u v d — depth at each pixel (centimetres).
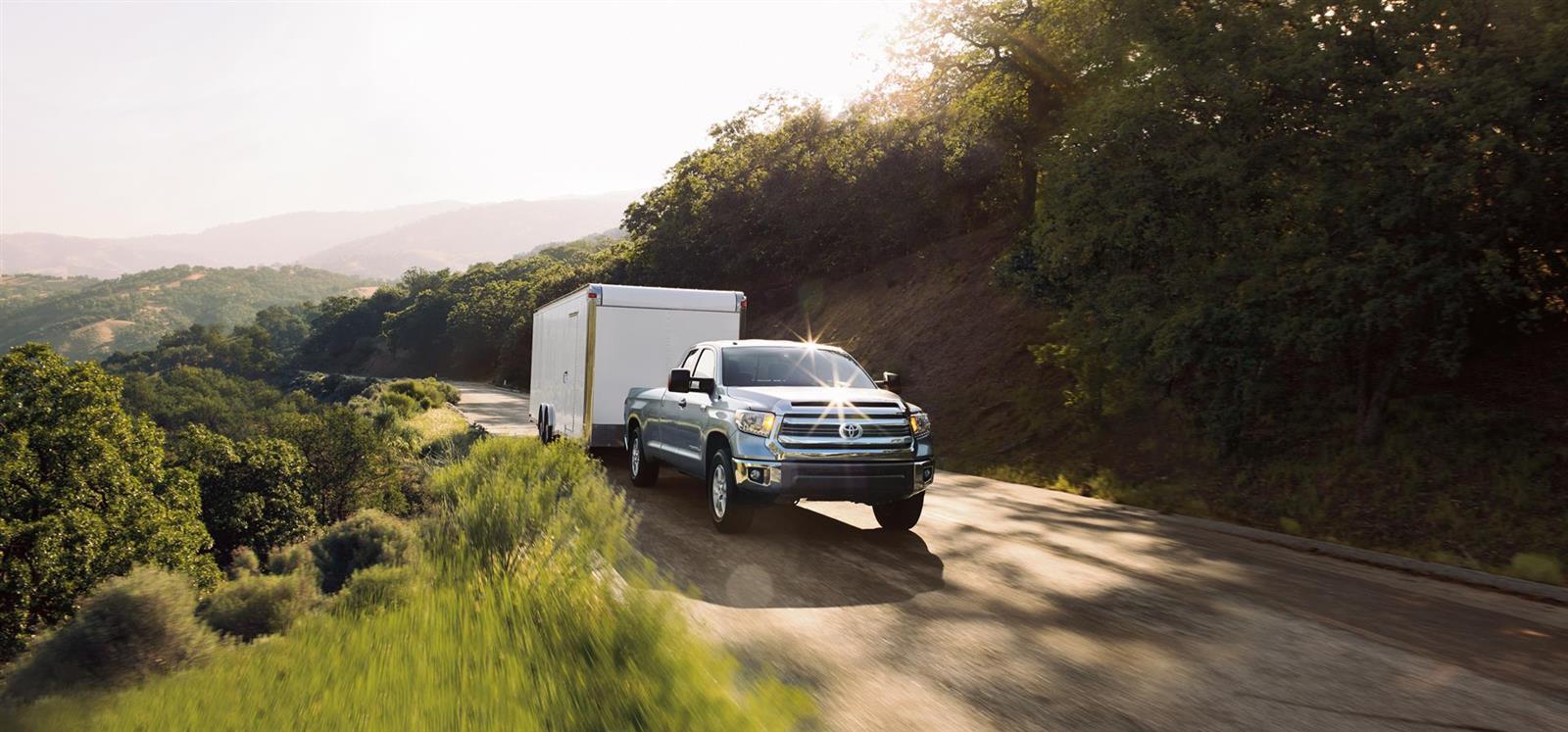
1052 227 1769
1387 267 1202
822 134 4641
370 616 517
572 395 1603
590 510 647
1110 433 1819
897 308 3388
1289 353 1627
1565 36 1079
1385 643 625
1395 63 1257
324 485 4759
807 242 4522
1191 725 453
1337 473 1317
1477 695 514
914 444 923
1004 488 1559
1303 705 489
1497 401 1293
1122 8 1559
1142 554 948
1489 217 1201
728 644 560
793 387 1005
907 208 3809
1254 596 763
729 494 926
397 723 339
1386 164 1209
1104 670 537
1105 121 1562
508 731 329
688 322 1526
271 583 574
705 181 5906
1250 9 1412
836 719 441
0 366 3956
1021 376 2322
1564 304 1378
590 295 1477
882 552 891
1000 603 696
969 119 3061
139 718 357
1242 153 1402
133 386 11269
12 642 3053
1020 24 2642
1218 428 1496
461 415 4228
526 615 484
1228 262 1457
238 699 378
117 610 430
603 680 370
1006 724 444
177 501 4250
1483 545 1038
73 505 3669
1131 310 1609
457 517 703
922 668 528
